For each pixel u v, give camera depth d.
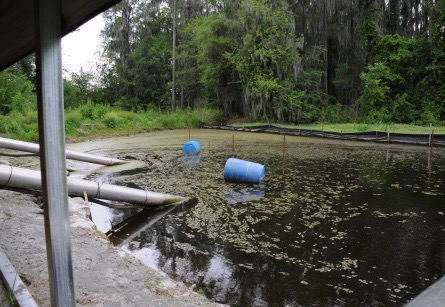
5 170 6.22
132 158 13.39
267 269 4.47
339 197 7.79
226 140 19.39
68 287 1.77
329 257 4.80
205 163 12.31
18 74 24.67
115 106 36.91
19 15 1.86
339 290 3.94
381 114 26.20
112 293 3.31
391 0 29.36
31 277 3.43
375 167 11.15
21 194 6.64
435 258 4.73
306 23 31.94
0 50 2.66
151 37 39.88
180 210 7.07
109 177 10.16
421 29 28.38
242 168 9.16
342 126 26.08
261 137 20.97
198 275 4.33
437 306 0.53
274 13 28.86
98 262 3.98
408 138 16.80
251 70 29.83
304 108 29.84
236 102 32.22
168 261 4.75
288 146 16.61
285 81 29.02
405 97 26.08
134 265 4.00
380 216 6.48
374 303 3.68
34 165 11.67
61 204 1.72
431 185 8.74
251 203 7.43
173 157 13.66
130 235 5.79
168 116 30.31
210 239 5.51
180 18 38.91
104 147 16.62
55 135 1.66
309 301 3.72
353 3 30.66
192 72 36.16
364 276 4.26
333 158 12.97
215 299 3.77
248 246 5.21
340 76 32.12
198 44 33.00
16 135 17.44
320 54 32.62
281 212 6.80
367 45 29.22
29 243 4.29
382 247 5.11
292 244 5.26
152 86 39.59
